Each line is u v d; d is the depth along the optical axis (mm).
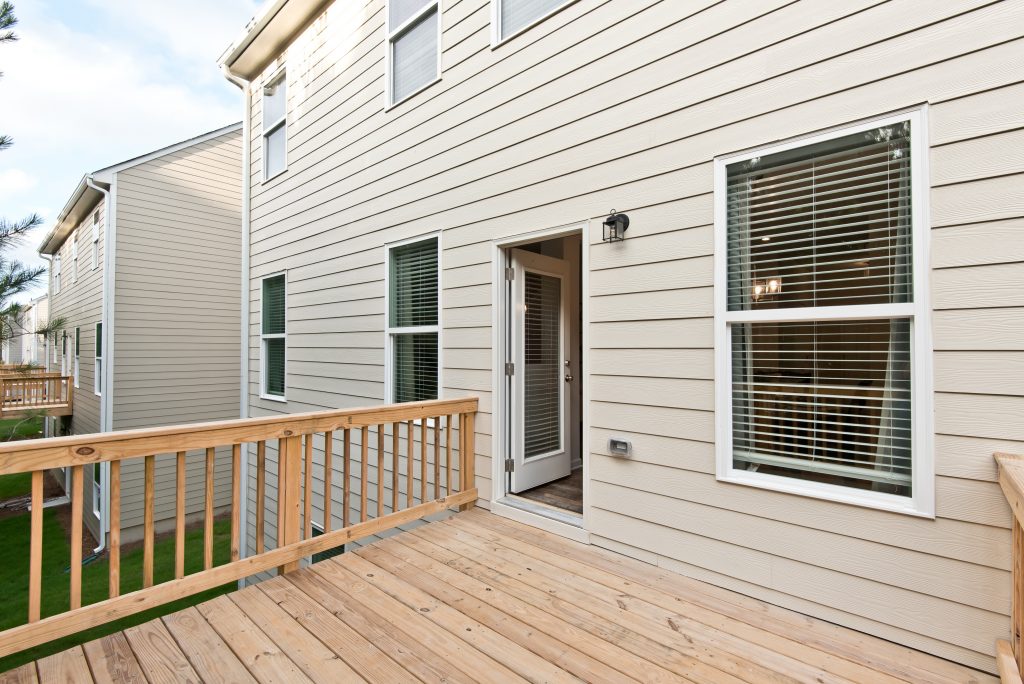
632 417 2729
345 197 5082
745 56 2367
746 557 2305
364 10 4859
